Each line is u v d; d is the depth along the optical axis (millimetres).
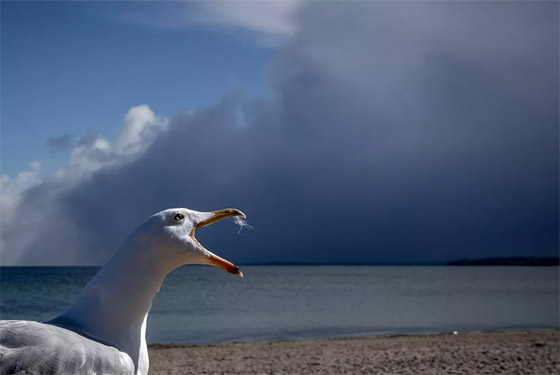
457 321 30656
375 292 61688
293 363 14297
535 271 166125
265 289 67625
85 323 4391
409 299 50031
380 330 26438
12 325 3971
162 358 15875
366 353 16047
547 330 24703
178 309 39250
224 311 37531
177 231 4727
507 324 28828
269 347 18578
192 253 4742
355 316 34000
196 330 27031
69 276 94188
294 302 46125
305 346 18656
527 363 13328
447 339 20344
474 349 16250
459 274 137625
